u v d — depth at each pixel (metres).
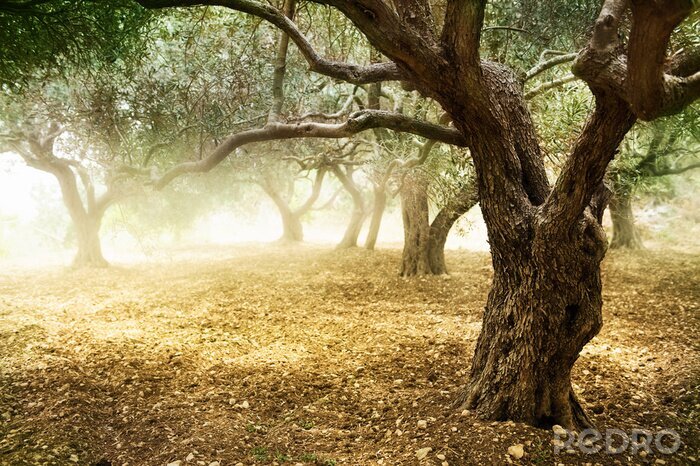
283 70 5.38
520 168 4.22
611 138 3.46
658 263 13.38
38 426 4.69
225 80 7.74
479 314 9.43
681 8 2.26
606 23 3.01
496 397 4.54
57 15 5.33
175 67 8.47
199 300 11.27
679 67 3.12
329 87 12.01
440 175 9.27
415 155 9.51
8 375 6.05
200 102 7.79
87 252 16.03
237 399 5.73
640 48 2.52
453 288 11.68
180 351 7.40
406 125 4.56
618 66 3.02
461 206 10.57
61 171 15.01
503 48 7.05
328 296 11.49
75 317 9.66
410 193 12.69
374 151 11.36
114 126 7.88
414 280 12.57
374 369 6.66
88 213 15.83
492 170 4.19
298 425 5.14
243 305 10.70
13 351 7.11
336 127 4.62
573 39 6.70
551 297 4.15
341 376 6.46
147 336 8.25
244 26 7.59
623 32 5.16
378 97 9.91
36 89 9.10
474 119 3.98
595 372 6.16
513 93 4.26
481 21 3.52
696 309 8.85
